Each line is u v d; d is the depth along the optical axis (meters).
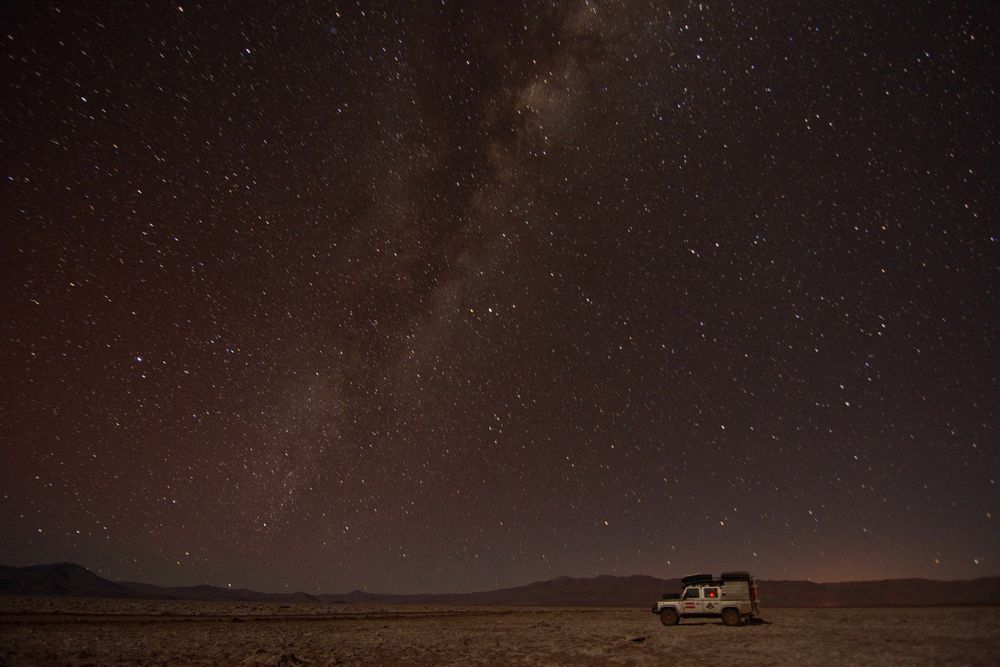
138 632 28.42
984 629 32.69
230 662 19.41
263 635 28.89
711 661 20.70
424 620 46.31
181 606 58.16
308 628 34.34
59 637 24.44
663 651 23.66
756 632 31.56
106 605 51.94
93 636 25.55
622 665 20.23
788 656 21.50
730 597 37.22
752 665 19.61
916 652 21.92
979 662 19.22
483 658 22.14
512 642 27.70
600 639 28.81
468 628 36.72
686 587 39.28
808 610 69.81
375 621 43.25
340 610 61.84
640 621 45.78
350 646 24.98
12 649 20.06
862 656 21.08
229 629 32.00
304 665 19.41
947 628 33.56
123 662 18.72
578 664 20.55
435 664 20.50
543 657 22.31
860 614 53.88
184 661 19.38
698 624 37.97
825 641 26.31
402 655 22.61
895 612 57.53
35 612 37.88
